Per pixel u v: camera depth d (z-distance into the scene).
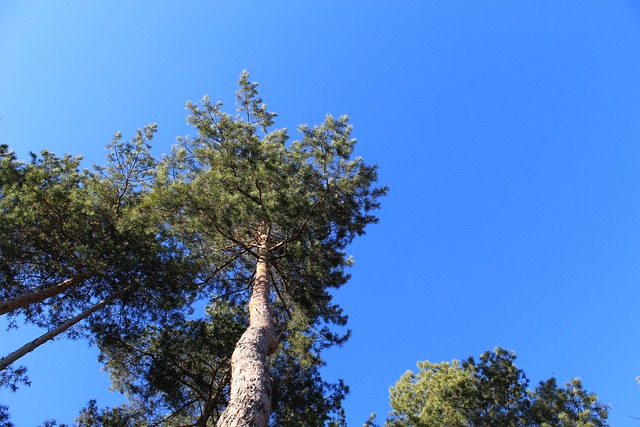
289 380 11.27
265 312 8.53
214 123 11.98
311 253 11.38
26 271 10.74
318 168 11.69
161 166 11.79
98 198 11.68
